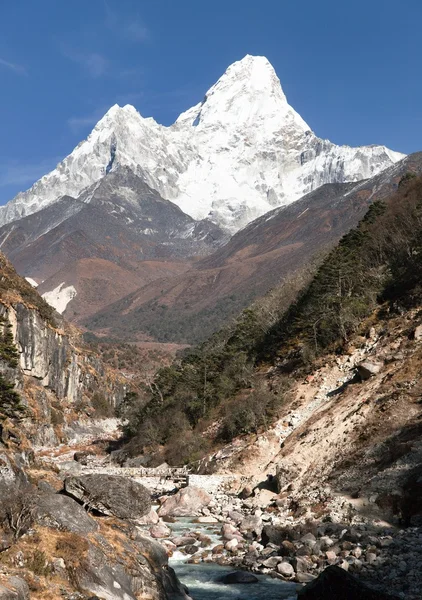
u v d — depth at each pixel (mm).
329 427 54562
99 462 89062
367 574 26766
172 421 83938
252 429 68250
